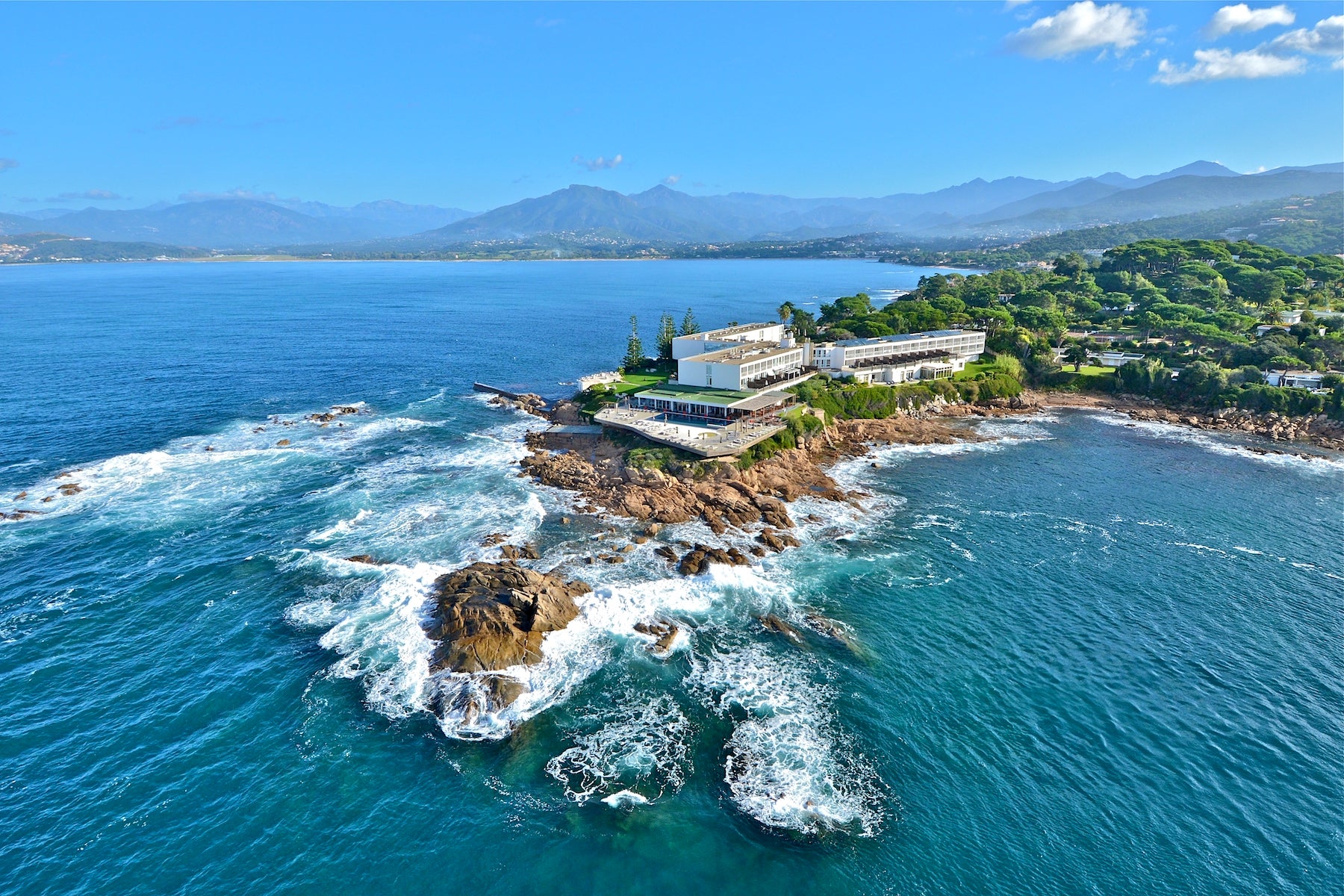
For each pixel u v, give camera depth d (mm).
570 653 64188
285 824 46938
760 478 106625
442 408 148625
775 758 52875
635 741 54312
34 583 73875
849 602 74188
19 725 54469
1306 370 154500
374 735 54375
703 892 43000
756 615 71188
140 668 61344
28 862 43531
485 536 86188
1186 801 49406
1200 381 155875
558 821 47656
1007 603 74438
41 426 126062
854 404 142875
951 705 58750
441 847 45625
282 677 60312
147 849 44781
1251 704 59188
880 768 52156
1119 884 43438
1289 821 47844
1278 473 115188
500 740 54219
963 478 112375
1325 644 67500
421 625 67062
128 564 78062
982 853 45594
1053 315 199375
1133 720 57219
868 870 44438
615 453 113625
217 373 175500
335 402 151500
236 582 74750
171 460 111062
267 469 108375
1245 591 77000
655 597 73688
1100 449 128750
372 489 100812
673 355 154750
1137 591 77062
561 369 192375
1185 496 104875
